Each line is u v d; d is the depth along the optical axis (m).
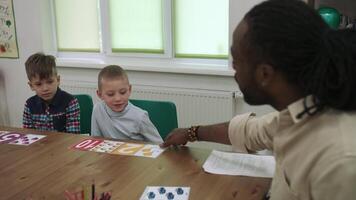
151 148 1.51
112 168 1.32
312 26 0.70
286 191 0.85
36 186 1.20
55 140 1.64
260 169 1.29
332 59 0.68
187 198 1.09
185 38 2.95
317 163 0.70
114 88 1.87
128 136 1.90
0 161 1.42
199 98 2.80
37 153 1.49
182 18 2.92
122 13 3.08
